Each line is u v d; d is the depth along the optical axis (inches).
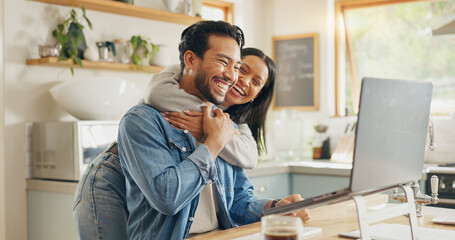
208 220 79.7
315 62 191.5
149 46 159.9
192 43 75.0
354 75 194.2
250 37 197.3
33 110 134.3
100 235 81.2
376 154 56.1
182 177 68.5
